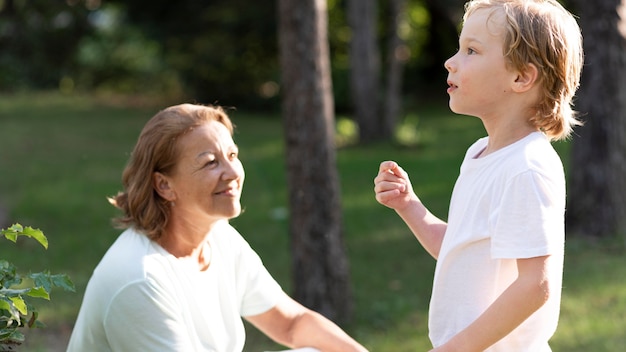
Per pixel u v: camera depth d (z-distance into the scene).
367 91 16.30
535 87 2.52
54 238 8.95
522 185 2.41
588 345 5.84
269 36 21.30
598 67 8.70
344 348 3.28
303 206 6.15
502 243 2.40
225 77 22.08
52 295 6.87
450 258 2.59
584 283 7.33
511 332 2.52
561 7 2.57
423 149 15.65
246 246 3.27
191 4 21.36
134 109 21.33
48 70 24.03
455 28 24.59
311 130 6.06
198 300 2.94
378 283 7.65
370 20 16.33
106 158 14.34
